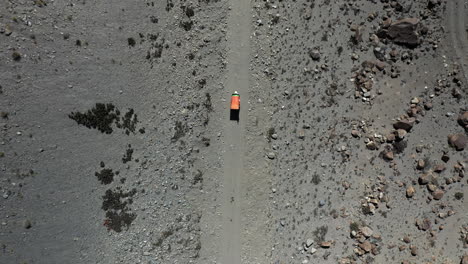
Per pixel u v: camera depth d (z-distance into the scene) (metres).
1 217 22.61
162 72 25.77
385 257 27.33
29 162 23.06
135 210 25.48
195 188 26.84
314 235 27.23
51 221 23.77
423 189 27.47
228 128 27.06
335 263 27.16
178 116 26.23
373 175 27.42
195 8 26.25
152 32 25.41
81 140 24.14
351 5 27.47
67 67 23.64
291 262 27.22
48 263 23.80
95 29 24.19
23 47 22.56
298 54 27.28
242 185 27.25
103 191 24.72
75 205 24.23
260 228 27.36
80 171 24.22
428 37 27.34
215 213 27.12
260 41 27.11
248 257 27.23
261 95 27.28
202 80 26.59
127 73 24.97
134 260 25.50
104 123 24.52
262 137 27.38
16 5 22.30
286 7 27.20
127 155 25.14
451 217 27.44
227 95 26.98
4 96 22.27
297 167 27.41
